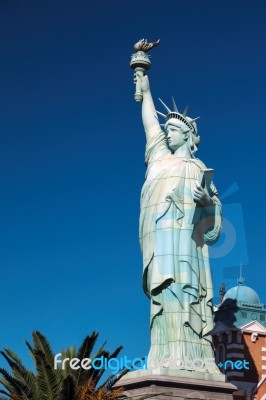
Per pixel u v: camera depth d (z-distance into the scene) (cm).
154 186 9944
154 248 9731
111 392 7619
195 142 10275
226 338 12069
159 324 9594
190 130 10250
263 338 12125
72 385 7025
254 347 12044
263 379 11156
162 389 9000
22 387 7294
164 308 9562
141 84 10656
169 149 10375
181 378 9112
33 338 7681
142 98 10656
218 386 9219
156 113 10606
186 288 9556
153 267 9688
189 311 9519
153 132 10425
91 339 7588
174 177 9875
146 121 10525
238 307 12212
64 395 7062
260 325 12119
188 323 9481
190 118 10331
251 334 12069
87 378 7562
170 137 10212
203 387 9169
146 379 9012
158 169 10088
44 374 7219
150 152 10344
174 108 10406
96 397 7306
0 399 7594
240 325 12094
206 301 9706
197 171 9988
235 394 11106
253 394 11131
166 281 9544
